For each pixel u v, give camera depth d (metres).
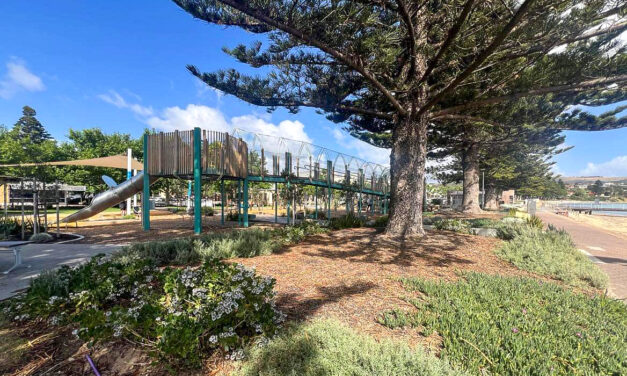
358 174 20.70
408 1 5.07
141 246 5.75
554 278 5.27
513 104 9.07
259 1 4.13
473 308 3.28
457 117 8.66
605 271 6.41
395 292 3.87
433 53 6.09
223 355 2.33
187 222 14.39
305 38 4.84
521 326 2.90
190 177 12.37
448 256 6.14
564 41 5.25
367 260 5.54
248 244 6.16
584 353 2.52
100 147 29.73
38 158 26.53
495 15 5.51
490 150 20.94
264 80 7.09
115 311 2.31
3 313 3.04
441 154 19.31
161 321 2.35
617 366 2.32
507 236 8.30
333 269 4.89
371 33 5.55
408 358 2.14
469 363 2.19
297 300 3.50
